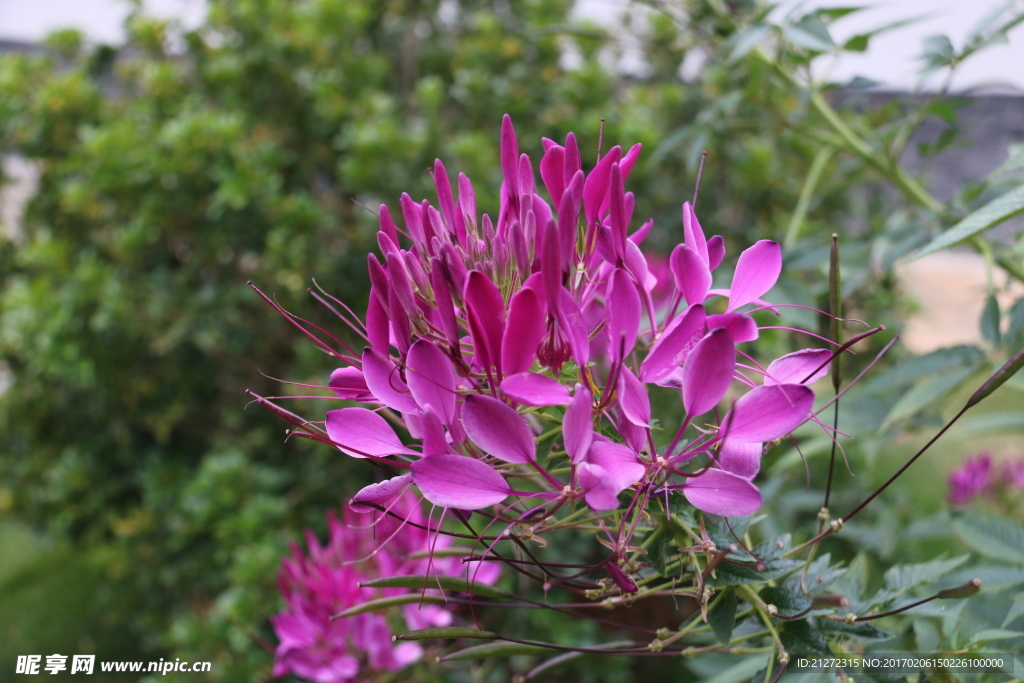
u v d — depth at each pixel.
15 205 1.74
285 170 1.55
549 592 1.11
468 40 1.71
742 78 0.97
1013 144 0.56
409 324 0.41
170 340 1.39
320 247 1.42
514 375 0.39
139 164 1.39
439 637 0.41
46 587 1.86
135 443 1.60
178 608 1.43
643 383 0.40
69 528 1.65
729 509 0.39
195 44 1.58
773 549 0.43
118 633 1.64
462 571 0.56
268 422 1.49
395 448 0.42
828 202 1.63
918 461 1.77
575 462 0.39
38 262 1.43
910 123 0.67
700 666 0.60
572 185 0.41
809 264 0.68
